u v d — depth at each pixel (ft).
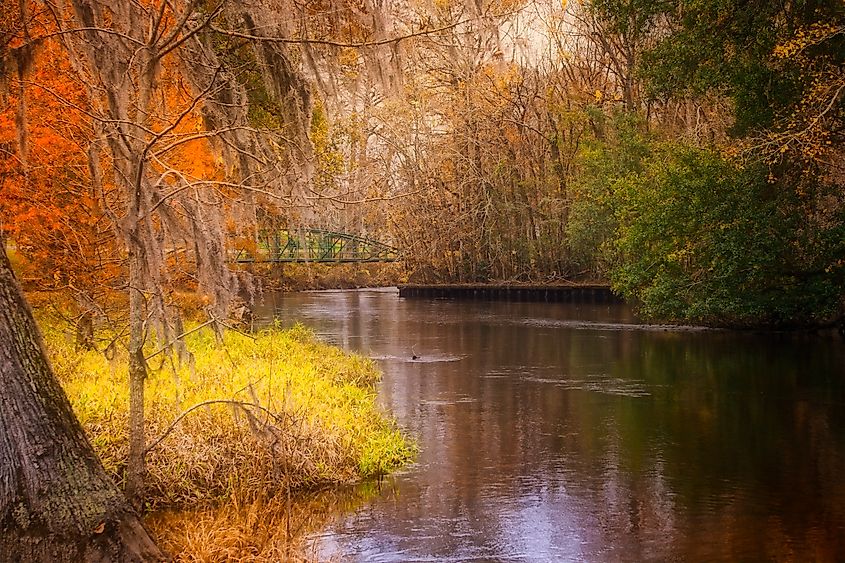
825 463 38.99
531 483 36.19
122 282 41.16
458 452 41.42
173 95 37.42
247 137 30.30
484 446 42.73
